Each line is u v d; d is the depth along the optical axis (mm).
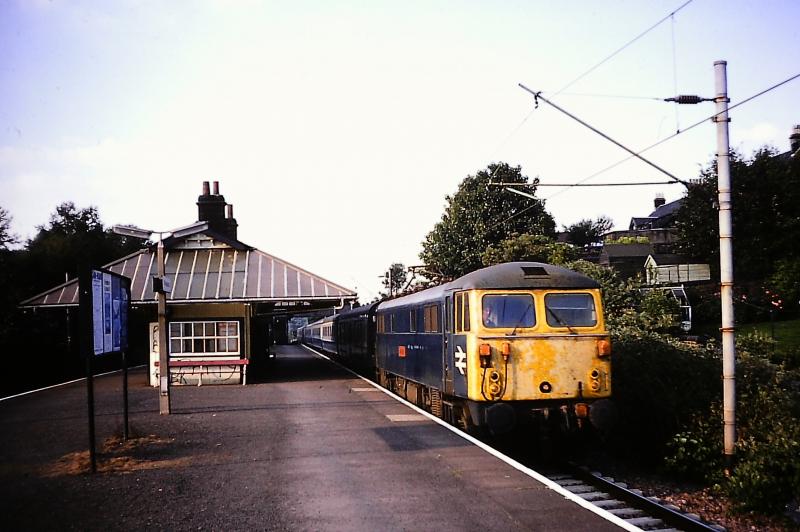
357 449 11375
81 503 8352
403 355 18609
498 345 11930
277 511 7945
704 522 9516
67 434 13367
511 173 43281
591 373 12133
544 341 12055
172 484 9242
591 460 13242
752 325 40438
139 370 33094
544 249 33375
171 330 23109
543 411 11906
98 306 10719
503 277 12352
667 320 20562
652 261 56906
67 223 47750
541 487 8891
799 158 48969
